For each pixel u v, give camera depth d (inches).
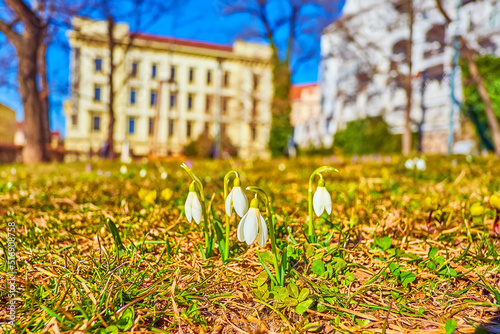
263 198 59.2
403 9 936.3
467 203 116.3
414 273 71.7
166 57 2102.6
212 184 196.2
